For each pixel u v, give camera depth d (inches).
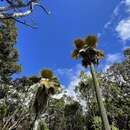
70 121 2573.8
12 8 454.9
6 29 1551.4
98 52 1125.1
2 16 450.9
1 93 1715.1
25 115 995.9
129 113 2453.2
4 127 713.6
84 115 2566.4
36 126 1103.6
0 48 1596.9
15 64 1683.1
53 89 1219.9
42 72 1289.4
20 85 1755.7
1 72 1686.8
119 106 2512.3
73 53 1146.0
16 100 1681.8
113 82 2608.3
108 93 2564.0
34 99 1170.6
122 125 2466.8
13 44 1621.6
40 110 1160.2
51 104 2132.1
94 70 1101.7
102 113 988.6
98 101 1023.0
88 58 1115.3
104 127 966.4
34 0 483.2
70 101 2504.9
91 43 1129.4
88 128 2342.5
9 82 1770.4
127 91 2571.4
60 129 2507.4
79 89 2309.3
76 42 1133.1
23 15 469.1
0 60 1643.7
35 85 1244.5
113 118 2439.7
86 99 2325.3
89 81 2244.1
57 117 2456.9
